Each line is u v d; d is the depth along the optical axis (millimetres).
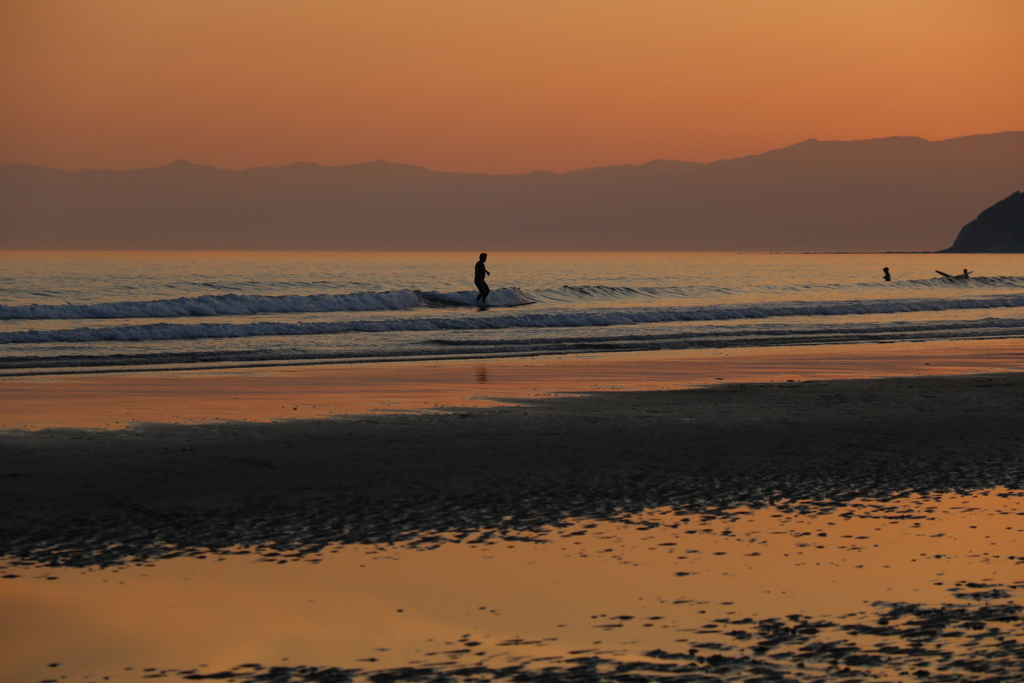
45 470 36469
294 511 30297
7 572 23781
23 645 19141
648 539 26953
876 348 97312
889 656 18250
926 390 63094
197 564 24578
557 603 21594
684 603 21562
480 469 37188
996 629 19688
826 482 34688
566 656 18500
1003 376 72125
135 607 21375
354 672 17812
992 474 36094
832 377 72375
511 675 17578
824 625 20031
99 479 34938
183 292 191000
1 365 74438
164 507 30750
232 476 35688
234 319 125875
